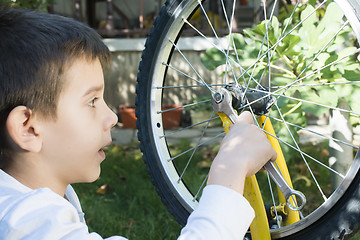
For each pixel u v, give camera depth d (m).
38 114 0.83
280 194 1.42
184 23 1.53
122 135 3.97
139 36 5.04
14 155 0.86
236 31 4.24
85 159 0.89
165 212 2.25
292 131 1.94
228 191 0.86
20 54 0.82
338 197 1.20
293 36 1.69
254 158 0.93
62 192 0.93
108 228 2.09
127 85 4.46
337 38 1.79
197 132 3.98
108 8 4.57
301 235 1.28
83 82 0.86
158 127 1.58
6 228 0.75
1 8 0.89
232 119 1.20
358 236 1.67
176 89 4.34
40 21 0.86
